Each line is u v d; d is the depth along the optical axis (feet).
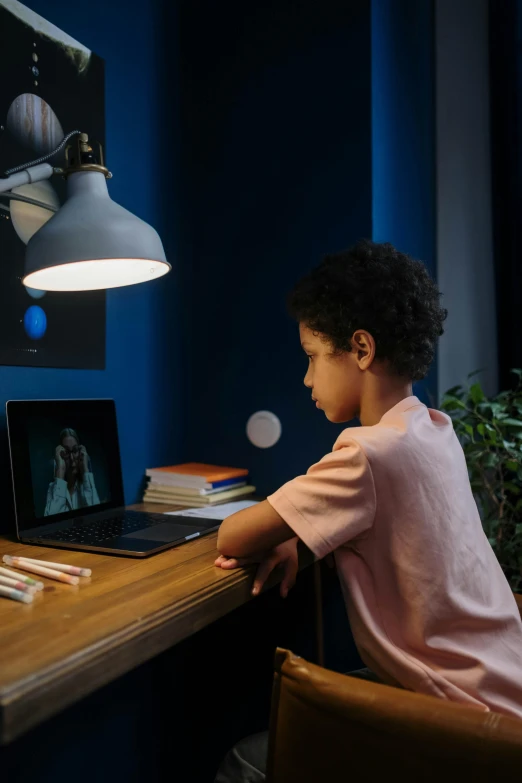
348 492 2.77
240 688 5.24
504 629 2.87
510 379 6.72
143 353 5.31
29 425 3.87
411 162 6.33
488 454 5.58
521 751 1.94
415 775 2.07
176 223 5.75
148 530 3.85
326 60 5.32
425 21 7.04
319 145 5.32
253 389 5.56
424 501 2.82
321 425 5.24
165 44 5.71
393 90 5.74
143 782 4.79
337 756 2.22
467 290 7.11
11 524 4.02
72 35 4.62
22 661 1.90
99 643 2.06
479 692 2.58
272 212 5.52
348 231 5.19
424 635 2.72
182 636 2.47
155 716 4.94
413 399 3.23
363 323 3.10
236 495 5.16
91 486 4.32
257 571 3.05
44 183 4.31
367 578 2.91
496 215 6.85
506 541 5.62
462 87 7.19
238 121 5.69
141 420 5.27
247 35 5.67
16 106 4.10
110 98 4.99
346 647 5.25
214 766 5.30
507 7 6.78
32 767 3.85
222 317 5.73
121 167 5.09
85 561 3.19
